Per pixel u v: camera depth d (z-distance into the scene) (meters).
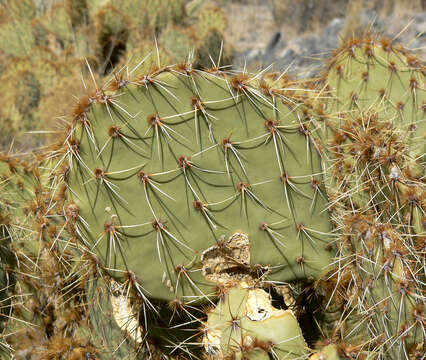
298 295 0.58
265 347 0.51
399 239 0.54
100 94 0.53
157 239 0.54
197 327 0.57
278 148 0.55
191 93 0.54
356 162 0.59
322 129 0.65
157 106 0.54
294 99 0.62
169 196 0.54
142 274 0.54
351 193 0.59
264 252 0.56
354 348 0.53
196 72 0.54
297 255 0.56
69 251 0.64
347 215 0.58
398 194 0.56
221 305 0.54
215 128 0.54
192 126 0.54
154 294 0.54
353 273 0.56
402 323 0.53
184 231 0.54
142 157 0.54
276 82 0.63
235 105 0.55
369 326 0.56
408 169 0.59
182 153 0.54
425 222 0.55
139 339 0.60
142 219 0.54
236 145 0.55
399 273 0.53
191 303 0.55
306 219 0.56
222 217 0.55
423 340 0.53
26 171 0.67
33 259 0.65
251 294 0.54
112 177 0.53
